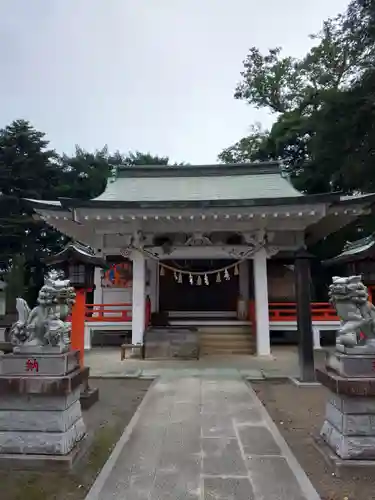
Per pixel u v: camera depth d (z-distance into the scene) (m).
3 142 27.34
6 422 4.84
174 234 14.00
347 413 4.59
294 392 8.47
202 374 10.32
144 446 5.23
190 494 3.94
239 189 14.95
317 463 4.72
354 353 4.71
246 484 4.14
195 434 5.71
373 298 9.80
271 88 26.97
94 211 12.02
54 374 4.94
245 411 6.89
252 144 28.11
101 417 6.68
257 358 13.09
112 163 33.31
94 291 18.20
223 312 18.33
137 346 12.74
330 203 11.65
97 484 4.15
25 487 4.17
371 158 16.81
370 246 8.66
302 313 9.41
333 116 17.77
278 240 13.58
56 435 4.77
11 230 26.02
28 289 23.81
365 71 17.00
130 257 13.99
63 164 31.11
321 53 22.33
